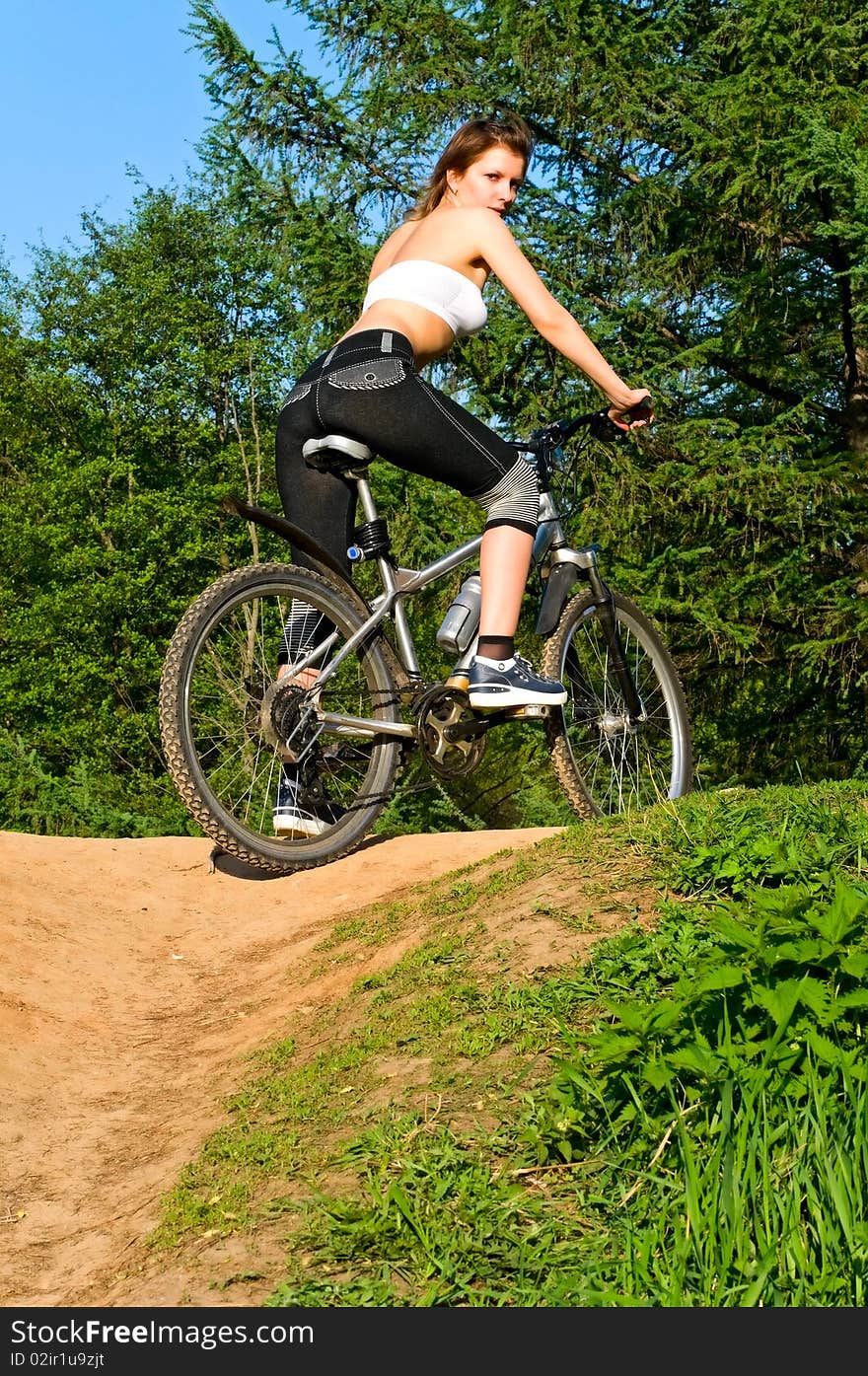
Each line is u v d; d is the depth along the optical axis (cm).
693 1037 204
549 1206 195
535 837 438
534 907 309
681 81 1084
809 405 1123
